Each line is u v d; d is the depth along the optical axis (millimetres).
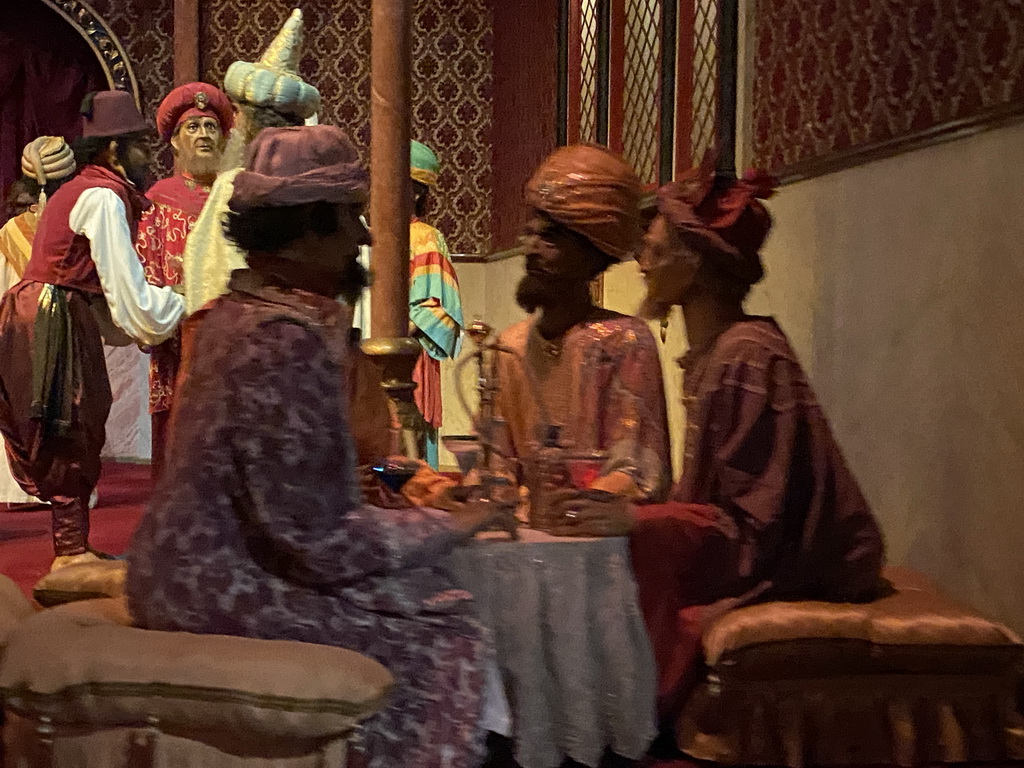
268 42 8656
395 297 3543
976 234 3408
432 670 2299
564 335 3283
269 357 2178
